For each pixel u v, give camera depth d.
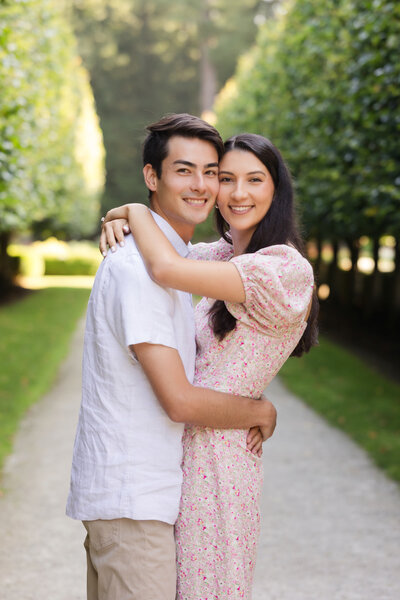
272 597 3.56
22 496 4.97
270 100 13.77
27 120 7.34
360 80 7.44
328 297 18.25
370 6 6.48
